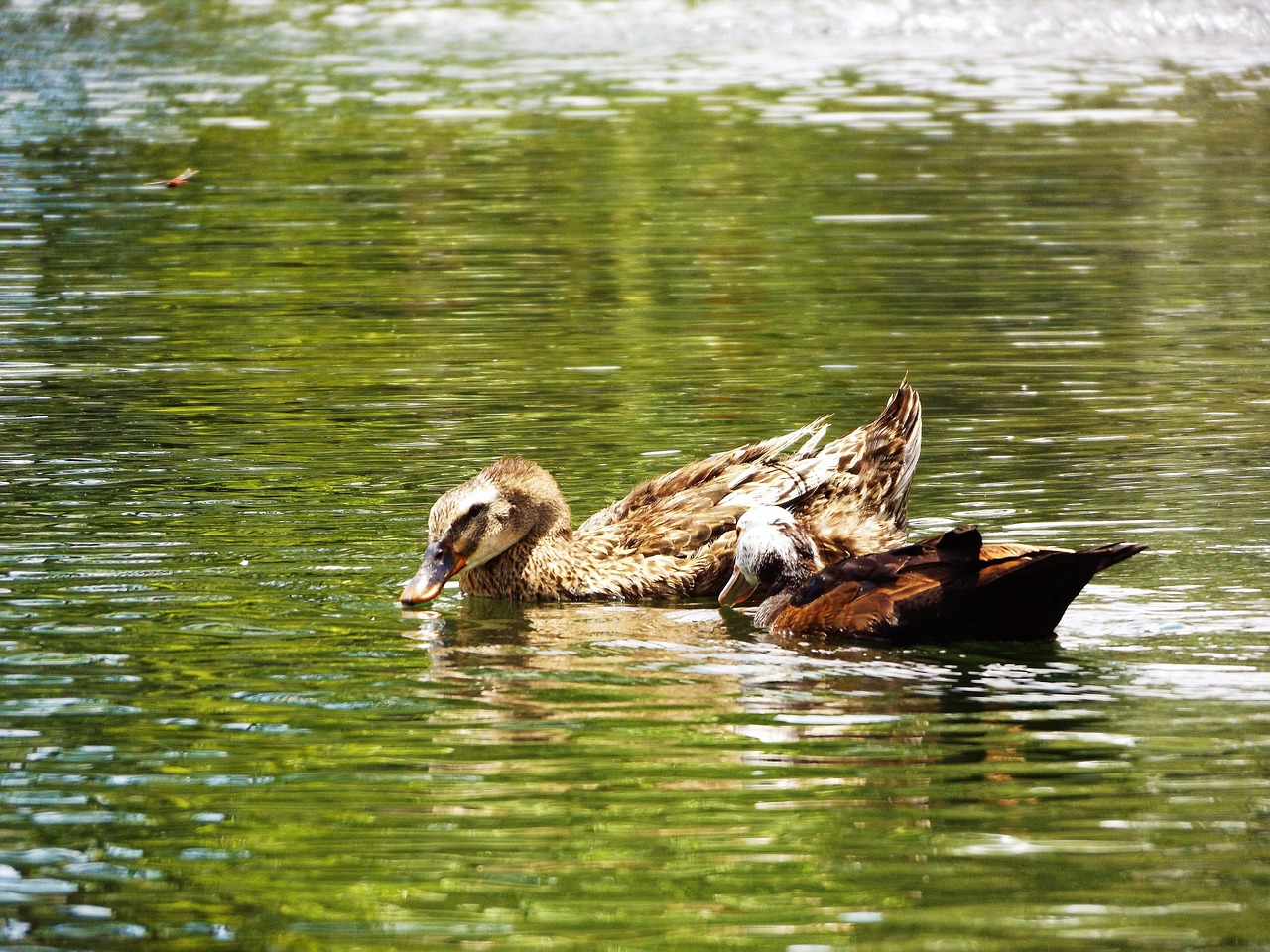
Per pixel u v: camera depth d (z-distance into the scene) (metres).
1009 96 39.22
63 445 16.34
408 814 8.59
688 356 19.95
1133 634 11.16
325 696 10.30
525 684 10.54
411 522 14.05
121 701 10.19
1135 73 42.28
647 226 27.75
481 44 47.81
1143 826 8.27
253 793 8.86
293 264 25.45
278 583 12.58
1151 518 13.59
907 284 23.53
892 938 7.33
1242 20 49.62
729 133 35.50
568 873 7.95
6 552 13.10
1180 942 7.25
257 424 17.14
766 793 8.75
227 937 7.48
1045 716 9.73
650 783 8.91
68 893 7.88
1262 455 15.31
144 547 13.30
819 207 28.86
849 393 18.16
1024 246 25.75
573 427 17.00
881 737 9.48
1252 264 24.25
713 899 7.69
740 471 13.71
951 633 11.16
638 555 13.17
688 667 10.88
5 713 9.98
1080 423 16.61
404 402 18.06
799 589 11.92
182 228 27.83
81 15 51.72
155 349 20.56
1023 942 7.27
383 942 7.42
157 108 38.53
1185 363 19.03
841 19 51.16
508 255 25.94
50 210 29.08
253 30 49.97
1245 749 9.16
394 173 32.22
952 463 15.32
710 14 51.84
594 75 42.56
